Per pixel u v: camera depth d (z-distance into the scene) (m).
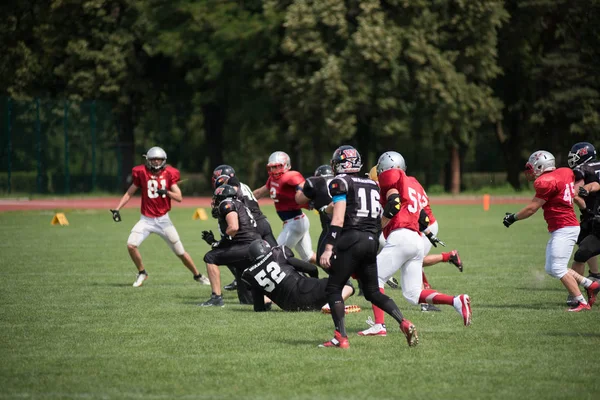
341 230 27.38
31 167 139.88
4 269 52.62
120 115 170.25
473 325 32.47
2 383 23.66
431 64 146.25
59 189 142.75
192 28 158.25
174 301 39.72
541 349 27.88
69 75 168.50
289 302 36.09
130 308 37.41
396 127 147.25
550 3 153.75
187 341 29.52
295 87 150.12
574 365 25.56
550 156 36.31
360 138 166.62
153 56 170.75
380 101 145.00
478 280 46.53
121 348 28.36
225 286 43.66
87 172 147.75
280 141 184.38
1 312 36.19
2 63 165.88
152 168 45.06
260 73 165.62
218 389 22.92
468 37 151.12
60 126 143.12
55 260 57.81
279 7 153.00
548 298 39.72
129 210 118.94
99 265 55.03
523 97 169.50
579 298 36.12
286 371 24.91
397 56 144.25
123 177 164.12
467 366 25.47
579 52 160.25
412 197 31.64
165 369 25.28
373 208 27.98
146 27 164.50
